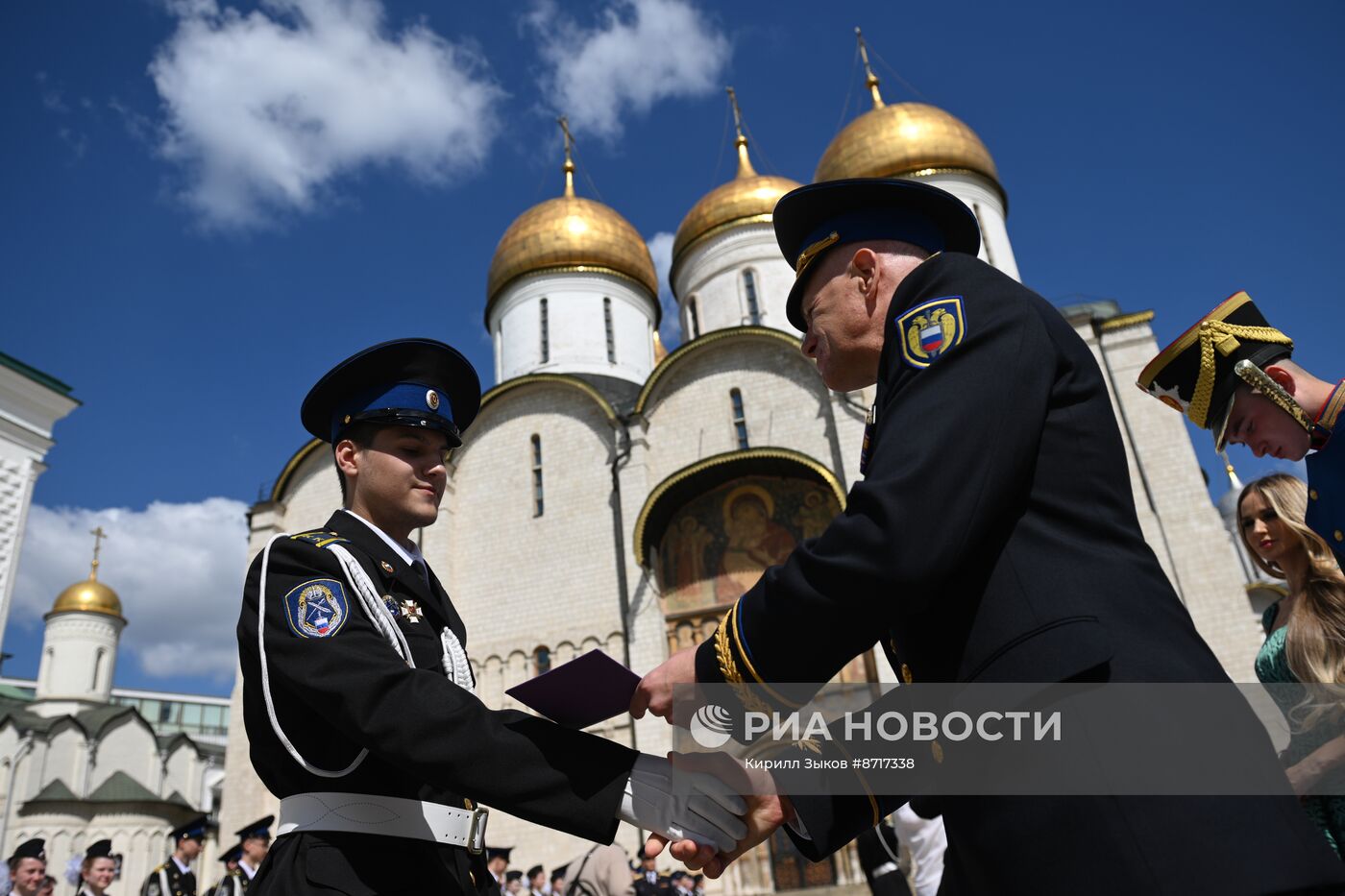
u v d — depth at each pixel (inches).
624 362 1423.5
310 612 111.7
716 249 1440.7
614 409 1143.0
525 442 1178.0
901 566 74.0
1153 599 79.4
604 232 1477.6
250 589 120.1
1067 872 70.4
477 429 1206.9
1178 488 1000.2
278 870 111.1
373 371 141.6
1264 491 189.5
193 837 509.7
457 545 1145.4
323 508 1195.3
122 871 1430.9
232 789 1081.4
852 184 106.9
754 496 1063.0
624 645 1031.0
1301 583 181.2
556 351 1396.4
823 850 93.6
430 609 132.0
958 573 83.6
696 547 1061.8
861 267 105.0
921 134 1346.0
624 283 1477.6
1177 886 65.9
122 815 1469.0
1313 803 162.9
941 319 87.4
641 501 1065.5
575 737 103.1
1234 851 66.4
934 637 85.0
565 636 1056.8
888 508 75.4
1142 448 1030.4
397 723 100.3
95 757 1584.6
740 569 1035.9
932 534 74.6
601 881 495.8
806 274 111.3
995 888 75.4
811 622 77.9
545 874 952.3
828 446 1051.9
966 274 90.2
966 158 1341.0
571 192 1583.4
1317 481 144.3
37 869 454.9
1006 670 76.7
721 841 97.2
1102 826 69.8
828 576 76.8
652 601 1019.3
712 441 1091.3
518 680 1055.6
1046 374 84.4
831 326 106.3
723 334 1118.4
